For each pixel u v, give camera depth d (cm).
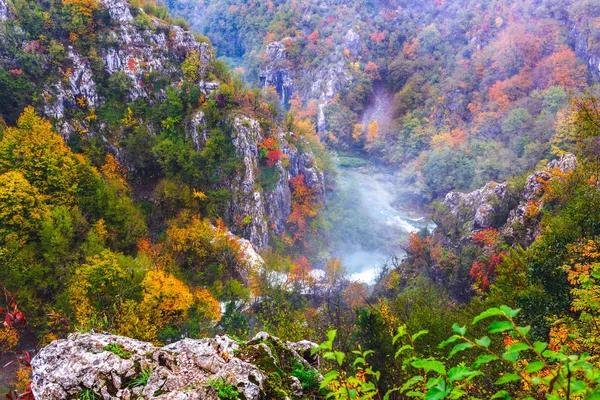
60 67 7888
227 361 752
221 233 6756
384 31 19525
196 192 7912
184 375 680
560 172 5462
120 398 631
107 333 782
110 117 8344
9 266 4297
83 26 8244
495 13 17050
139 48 8731
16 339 3525
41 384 659
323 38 18912
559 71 13050
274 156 9069
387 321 2612
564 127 9756
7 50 7262
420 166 12975
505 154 11144
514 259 2603
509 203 6675
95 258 4141
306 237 10025
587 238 2162
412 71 18188
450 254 6494
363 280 8725
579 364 248
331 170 12106
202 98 8869
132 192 8169
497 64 14575
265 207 8925
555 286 2045
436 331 1978
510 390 1332
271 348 825
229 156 8481
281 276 6644
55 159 5731
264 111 9519
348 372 1638
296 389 743
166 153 8038
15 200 4838
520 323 1973
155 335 3372
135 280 4231
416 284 6544
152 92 8794
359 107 17762
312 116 17138
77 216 5409
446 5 19900
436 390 271
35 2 8075
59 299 3922
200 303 4566
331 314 3378
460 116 15112
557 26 14225
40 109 7406
